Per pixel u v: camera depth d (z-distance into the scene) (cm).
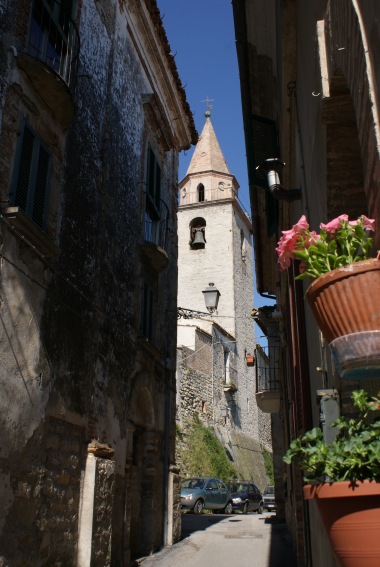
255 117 919
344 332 226
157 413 1212
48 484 702
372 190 267
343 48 318
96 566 776
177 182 1584
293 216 779
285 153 734
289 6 579
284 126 717
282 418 1592
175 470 1270
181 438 2805
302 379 658
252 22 776
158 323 1288
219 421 3441
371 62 253
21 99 724
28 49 754
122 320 1038
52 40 834
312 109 464
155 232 1309
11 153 688
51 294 758
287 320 1062
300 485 936
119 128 1114
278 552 1098
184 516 1967
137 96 1261
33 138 743
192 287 4266
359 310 222
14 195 678
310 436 239
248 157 987
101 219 968
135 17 1280
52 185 791
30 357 686
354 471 209
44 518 684
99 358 904
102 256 959
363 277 224
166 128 1390
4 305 641
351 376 229
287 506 1491
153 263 1226
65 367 780
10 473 621
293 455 241
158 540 1135
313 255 251
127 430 1020
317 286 236
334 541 203
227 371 3809
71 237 840
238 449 3600
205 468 2862
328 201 406
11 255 662
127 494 982
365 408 247
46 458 705
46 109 789
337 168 400
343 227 251
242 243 4703
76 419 800
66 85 774
